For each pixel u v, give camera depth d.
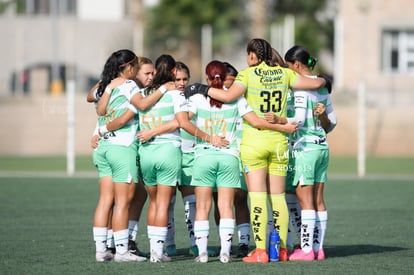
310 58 36.97
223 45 185.88
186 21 182.38
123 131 35.66
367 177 83.31
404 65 140.88
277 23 183.62
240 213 38.59
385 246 41.19
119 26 152.00
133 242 38.00
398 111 121.19
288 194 38.72
